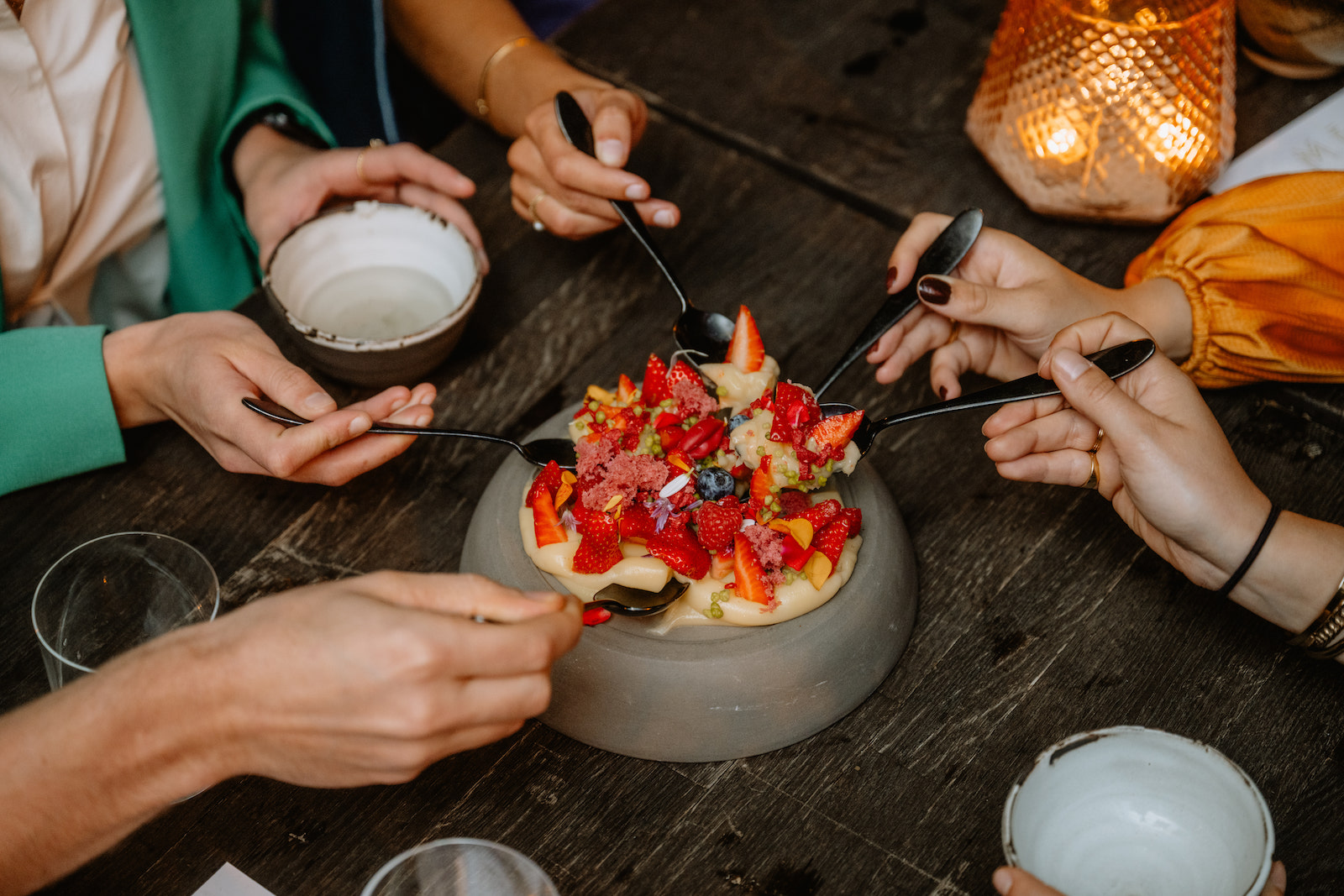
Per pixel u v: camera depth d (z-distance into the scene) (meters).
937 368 1.08
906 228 1.27
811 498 0.89
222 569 0.97
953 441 1.07
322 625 0.66
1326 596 0.82
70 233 1.35
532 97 1.32
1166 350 1.08
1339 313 1.03
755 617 0.82
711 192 1.31
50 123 1.22
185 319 1.04
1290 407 1.08
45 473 1.02
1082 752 0.71
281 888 0.77
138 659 0.69
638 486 0.83
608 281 1.22
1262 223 1.07
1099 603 0.94
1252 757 0.84
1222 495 0.82
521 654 0.67
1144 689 0.88
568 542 0.84
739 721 0.82
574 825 0.80
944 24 1.50
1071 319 1.02
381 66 1.52
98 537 0.94
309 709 0.65
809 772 0.83
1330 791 0.81
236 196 1.45
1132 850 0.72
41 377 0.99
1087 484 0.95
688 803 0.82
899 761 0.84
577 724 0.83
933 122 1.38
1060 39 1.14
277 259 1.08
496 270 1.24
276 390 0.95
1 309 1.22
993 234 1.06
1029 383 0.89
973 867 0.78
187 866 0.78
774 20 1.51
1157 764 0.71
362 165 1.26
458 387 1.12
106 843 0.73
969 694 0.88
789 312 1.18
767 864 0.78
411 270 1.15
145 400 1.04
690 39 1.49
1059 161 1.19
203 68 1.34
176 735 0.68
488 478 1.05
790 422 0.85
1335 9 1.27
